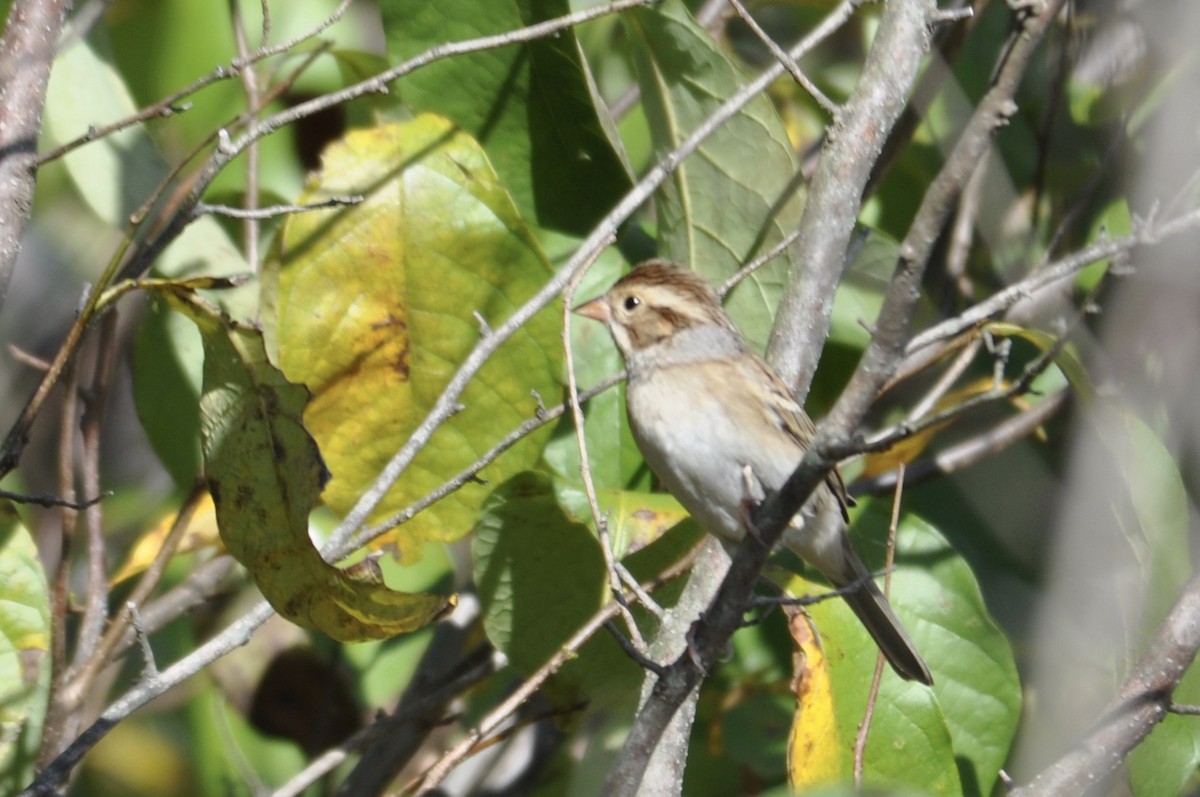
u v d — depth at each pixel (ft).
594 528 30.83
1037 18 24.52
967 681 33.30
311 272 31.22
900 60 28.71
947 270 38.40
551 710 31.17
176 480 34.06
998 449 36.76
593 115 34.09
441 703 31.55
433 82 34.35
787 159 33.14
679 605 28.86
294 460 25.03
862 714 30.68
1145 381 36.76
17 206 25.52
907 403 38.83
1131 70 38.73
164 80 37.42
